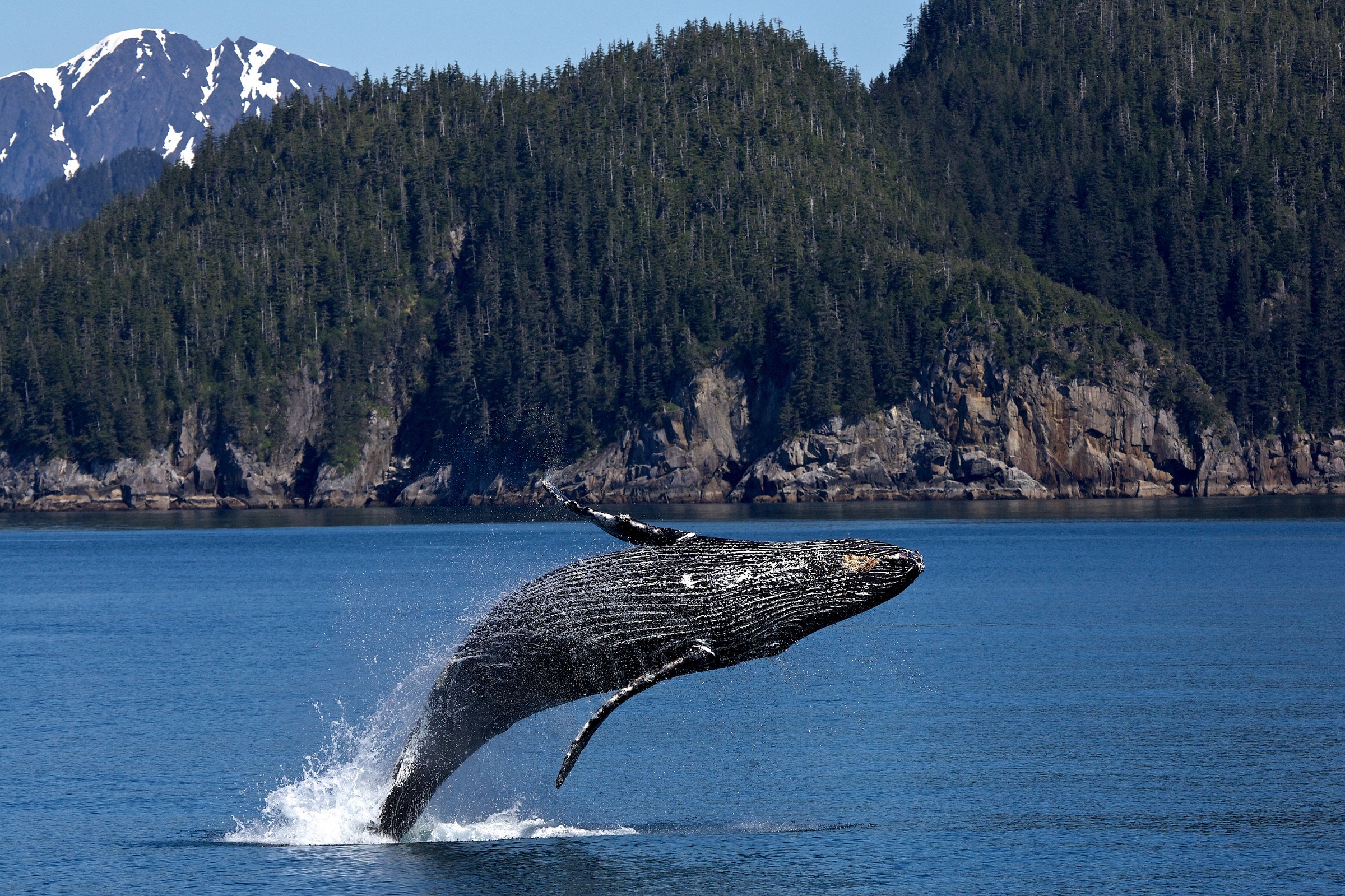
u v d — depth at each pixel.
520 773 114.94
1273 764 112.06
